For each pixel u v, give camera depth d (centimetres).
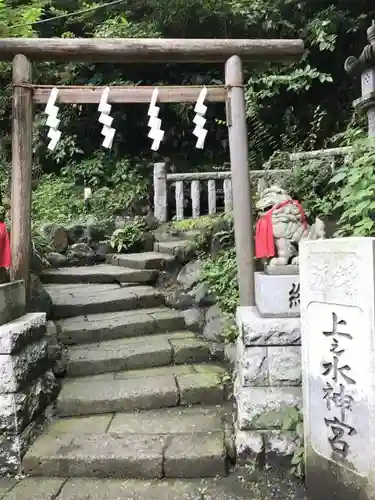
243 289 344
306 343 245
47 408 325
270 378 280
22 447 279
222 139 1004
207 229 585
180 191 752
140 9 905
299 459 263
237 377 319
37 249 580
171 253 595
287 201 301
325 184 500
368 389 207
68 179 952
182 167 1023
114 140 1016
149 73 975
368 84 464
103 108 347
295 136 748
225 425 307
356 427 214
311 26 728
